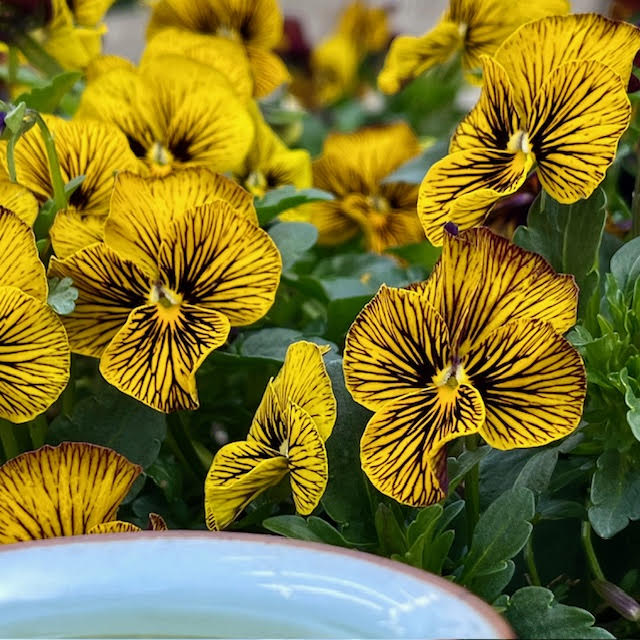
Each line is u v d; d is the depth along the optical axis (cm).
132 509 29
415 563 23
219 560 18
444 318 23
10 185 27
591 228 26
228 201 27
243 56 36
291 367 25
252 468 25
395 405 23
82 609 18
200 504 30
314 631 17
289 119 46
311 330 33
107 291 27
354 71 80
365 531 25
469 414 22
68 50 38
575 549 28
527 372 23
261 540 19
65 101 40
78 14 40
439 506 23
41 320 25
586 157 25
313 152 63
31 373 25
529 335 23
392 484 23
